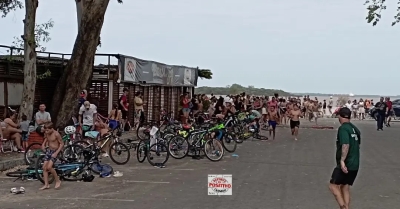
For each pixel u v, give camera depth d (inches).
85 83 776.3
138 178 497.0
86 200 389.1
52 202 380.8
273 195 413.1
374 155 717.9
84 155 498.0
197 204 375.2
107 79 922.1
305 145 845.8
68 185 454.3
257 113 965.2
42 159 453.4
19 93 799.7
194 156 652.7
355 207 373.7
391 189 450.3
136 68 976.3
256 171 548.1
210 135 661.3
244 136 920.3
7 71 764.0
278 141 916.0
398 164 621.3
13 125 629.6
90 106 649.0
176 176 511.2
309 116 1619.1
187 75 1357.0
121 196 405.7
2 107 758.5
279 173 534.6
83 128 636.1
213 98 1312.7
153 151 587.5
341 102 2094.0
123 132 889.5
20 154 606.5
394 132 1187.3
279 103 1379.2
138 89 1055.6
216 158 640.4
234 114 901.8
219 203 379.2
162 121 800.9
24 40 684.7
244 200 391.5
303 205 375.6
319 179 497.0
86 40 764.6
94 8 758.5
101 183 466.0
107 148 615.2
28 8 677.3
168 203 378.9
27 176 479.5
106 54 911.0
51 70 882.1
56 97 772.0
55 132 457.4
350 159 334.0
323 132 1152.8
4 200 387.5
